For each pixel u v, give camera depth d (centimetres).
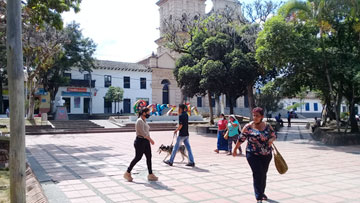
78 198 510
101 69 3891
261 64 1694
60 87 3622
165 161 828
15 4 420
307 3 1370
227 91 1978
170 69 4328
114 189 568
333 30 1450
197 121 2736
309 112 5347
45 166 812
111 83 3956
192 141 1502
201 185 596
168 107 2995
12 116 410
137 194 534
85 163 856
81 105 3781
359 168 774
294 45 1306
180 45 2359
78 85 3719
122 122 2716
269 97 3072
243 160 904
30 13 1230
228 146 1023
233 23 2112
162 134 2025
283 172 471
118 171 739
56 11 1242
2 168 773
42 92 3469
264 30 1412
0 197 520
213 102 4431
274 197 514
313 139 1590
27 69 2191
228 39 1986
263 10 2062
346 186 588
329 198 509
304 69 1434
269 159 463
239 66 1775
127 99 4066
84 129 2259
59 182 623
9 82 414
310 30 1432
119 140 1585
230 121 1020
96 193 541
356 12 1252
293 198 509
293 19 1415
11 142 411
